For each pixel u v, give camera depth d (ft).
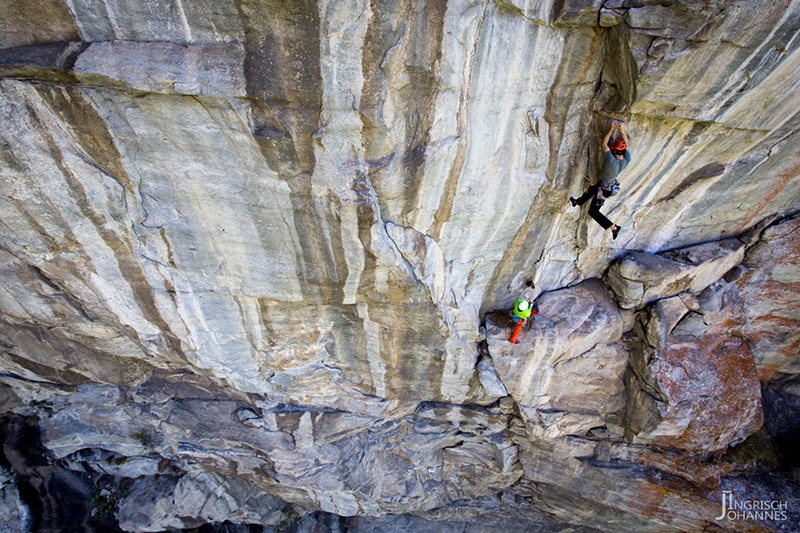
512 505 43.80
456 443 38.47
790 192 26.23
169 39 17.01
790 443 33.40
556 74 20.03
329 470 37.22
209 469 39.63
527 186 23.59
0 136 17.97
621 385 32.53
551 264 28.94
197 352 28.50
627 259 27.89
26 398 33.71
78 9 16.17
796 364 32.63
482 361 30.40
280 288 25.13
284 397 32.35
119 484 41.78
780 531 31.50
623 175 23.75
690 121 20.97
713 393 30.42
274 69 17.28
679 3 16.33
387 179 20.72
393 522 47.21
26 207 20.30
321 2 15.71
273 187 20.71
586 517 40.24
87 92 17.25
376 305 25.95
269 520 45.85
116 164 19.69
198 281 24.70
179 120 18.48
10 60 16.42
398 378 31.07
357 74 17.58
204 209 21.68
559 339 28.71
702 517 33.81
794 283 29.04
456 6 16.53
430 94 18.62
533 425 33.58
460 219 24.00
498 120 20.98
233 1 15.81
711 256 28.19
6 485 37.29
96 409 35.19
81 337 28.19
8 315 26.30
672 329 30.83
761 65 18.15
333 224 21.81
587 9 17.52
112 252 22.75
